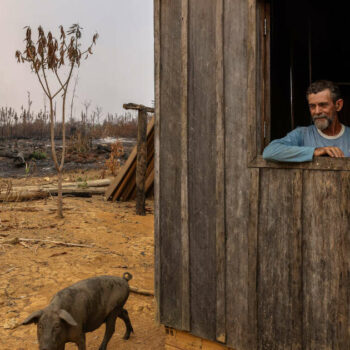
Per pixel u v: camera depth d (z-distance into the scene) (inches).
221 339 148.9
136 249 328.5
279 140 132.2
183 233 158.2
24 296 223.9
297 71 201.5
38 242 314.0
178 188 159.8
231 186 144.3
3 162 786.8
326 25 213.5
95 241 336.8
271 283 135.6
